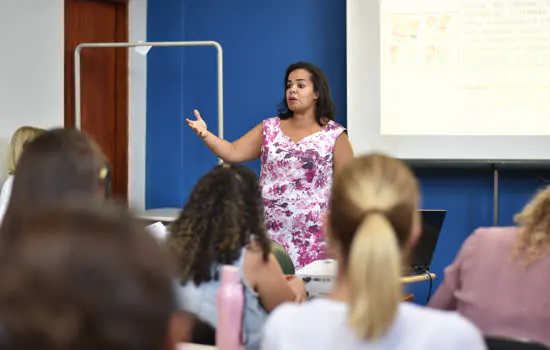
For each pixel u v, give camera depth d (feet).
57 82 14.76
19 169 5.24
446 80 14.96
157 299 1.74
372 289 3.62
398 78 15.06
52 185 5.17
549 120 14.71
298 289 7.42
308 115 12.62
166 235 6.81
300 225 12.36
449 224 15.35
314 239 12.34
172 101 16.67
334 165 12.60
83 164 5.28
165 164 16.81
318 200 12.37
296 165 12.37
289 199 12.39
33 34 14.14
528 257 6.07
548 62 14.69
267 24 16.11
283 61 16.06
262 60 16.19
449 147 14.93
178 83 16.63
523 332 6.07
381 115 15.08
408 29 15.03
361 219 3.99
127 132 16.65
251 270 6.55
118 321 1.67
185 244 6.45
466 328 3.78
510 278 6.15
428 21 14.98
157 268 1.77
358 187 4.09
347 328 3.76
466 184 15.29
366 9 15.06
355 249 3.69
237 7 16.30
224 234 6.43
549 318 6.02
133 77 16.60
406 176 4.17
